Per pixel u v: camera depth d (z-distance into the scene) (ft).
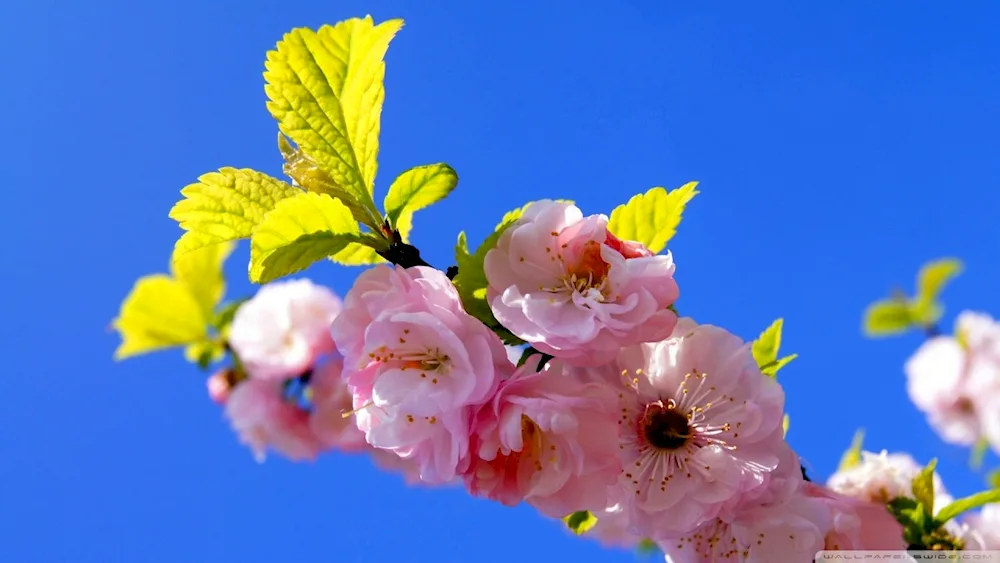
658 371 1.75
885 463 1.95
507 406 1.69
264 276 1.71
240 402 2.16
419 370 1.69
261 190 1.75
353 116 1.77
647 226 1.79
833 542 1.79
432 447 1.70
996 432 2.42
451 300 1.70
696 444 1.74
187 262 2.22
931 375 2.55
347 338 1.70
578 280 1.71
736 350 1.74
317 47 1.77
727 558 1.76
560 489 1.70
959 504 1.89
